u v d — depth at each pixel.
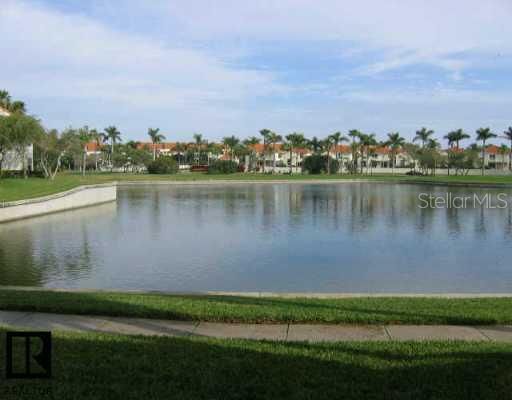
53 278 20.05
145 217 41.94
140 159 137.75
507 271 21.59
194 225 36.94
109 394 6.32
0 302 10.99
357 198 62.53
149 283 19.34
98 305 10.78
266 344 8.37
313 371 7.08
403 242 29.41
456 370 7.06
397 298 12.41
